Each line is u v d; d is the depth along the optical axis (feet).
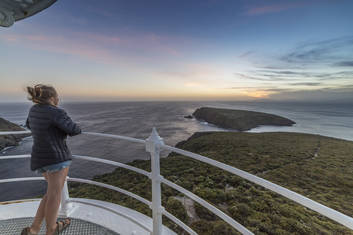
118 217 5.78
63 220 5.14
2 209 6.27
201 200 3.86
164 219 19.06
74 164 76.84
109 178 47.75
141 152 98.12
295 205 25.08
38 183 54.29
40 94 3.97
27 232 4.19
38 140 3.89
